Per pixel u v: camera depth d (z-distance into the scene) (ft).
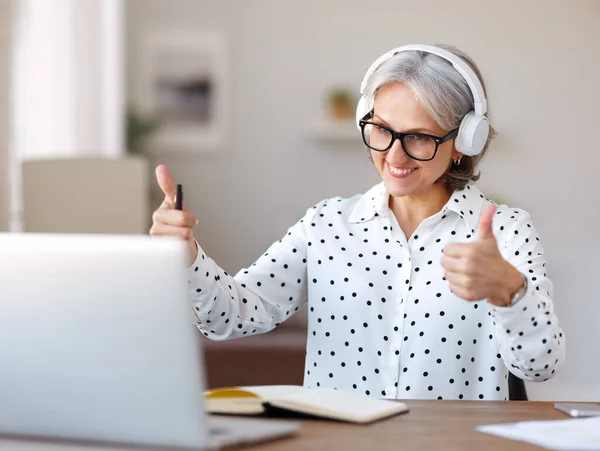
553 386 20.13
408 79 5.82
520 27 20.25
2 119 12.45
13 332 3.83
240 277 6.45
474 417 4.59
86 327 3.72
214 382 12.17
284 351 12.18
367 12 20.74
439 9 20.49
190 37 21.18
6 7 12.51
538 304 4.97
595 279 20.25
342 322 6.32
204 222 21.36
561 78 20.18
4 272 3.79
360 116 6.30
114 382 3.74
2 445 3.88
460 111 5.93
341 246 6.47
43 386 3.84
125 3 21.20
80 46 17.25
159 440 3.76
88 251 3.69
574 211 20.25
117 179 12.56
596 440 4.01
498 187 20.39
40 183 11.98
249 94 21.13
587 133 20.17
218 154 21.27
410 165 5.90
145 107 21.34
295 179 21.13
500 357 6.06
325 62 20.89
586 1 20.04
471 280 4.66
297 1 20.89
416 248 6.31
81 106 17.30
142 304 3.64
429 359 6.10
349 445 3.95
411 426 4.35
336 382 6.29
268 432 4.01
